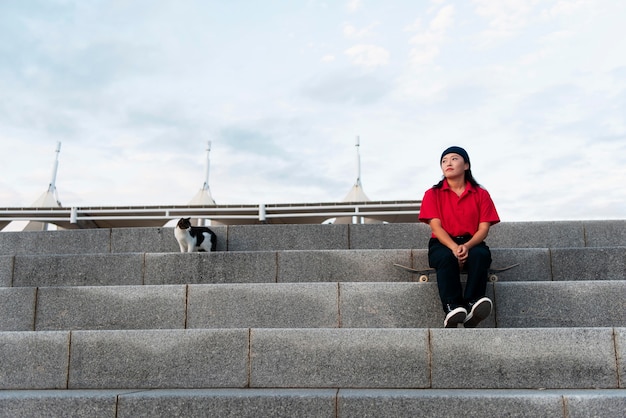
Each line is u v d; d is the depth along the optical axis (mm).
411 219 8664
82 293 4969
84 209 8406
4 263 5918
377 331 3906
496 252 5492
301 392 3490
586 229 6590
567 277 5434
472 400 3309
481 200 4680
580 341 3777
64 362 4039
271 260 5664
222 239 7082
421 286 4668
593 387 3713
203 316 4828
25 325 4961
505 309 4602
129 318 4887
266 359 3947
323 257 5613
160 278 5754
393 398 3354
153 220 8547
